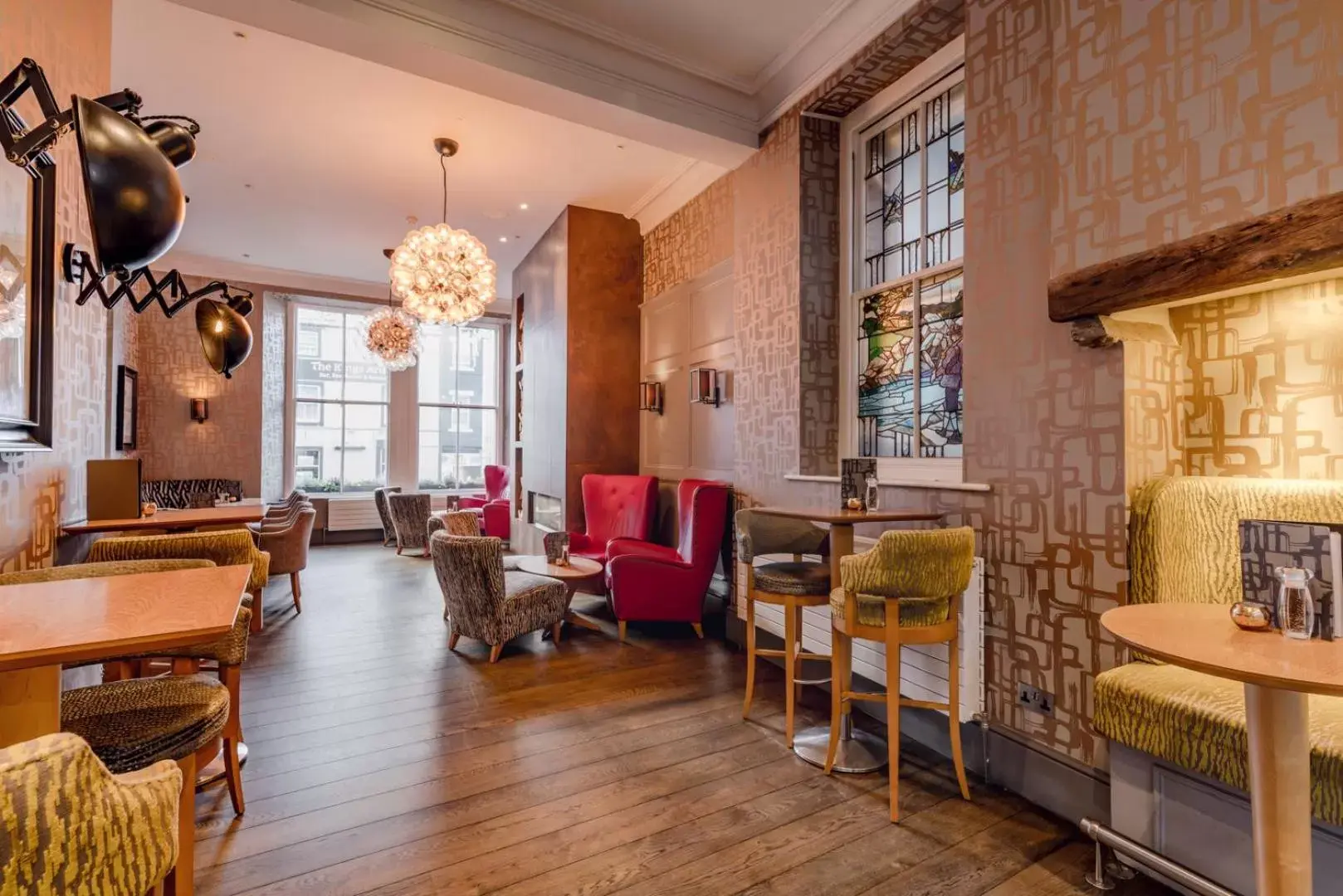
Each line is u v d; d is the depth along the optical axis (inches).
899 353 141.9
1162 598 81.2
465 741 112.2
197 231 271.9
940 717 109.3
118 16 131.9
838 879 76.4
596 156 199.3
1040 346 96.3
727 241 195.5
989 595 103.3
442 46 125.5
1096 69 86.7
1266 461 84.5
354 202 237.0
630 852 81.1
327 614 201.0
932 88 133.2
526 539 294.5
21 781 29.4
